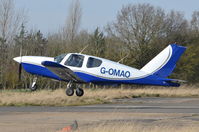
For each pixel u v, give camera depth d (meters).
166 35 106.50
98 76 40.84
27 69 42.78
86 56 41.09
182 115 29.75
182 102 45.09
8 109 33.97
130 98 53.28
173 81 41.78
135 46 96.81
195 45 103.81
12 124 24.36
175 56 41.88
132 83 41.50
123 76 41.12
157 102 44.78
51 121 25.81
